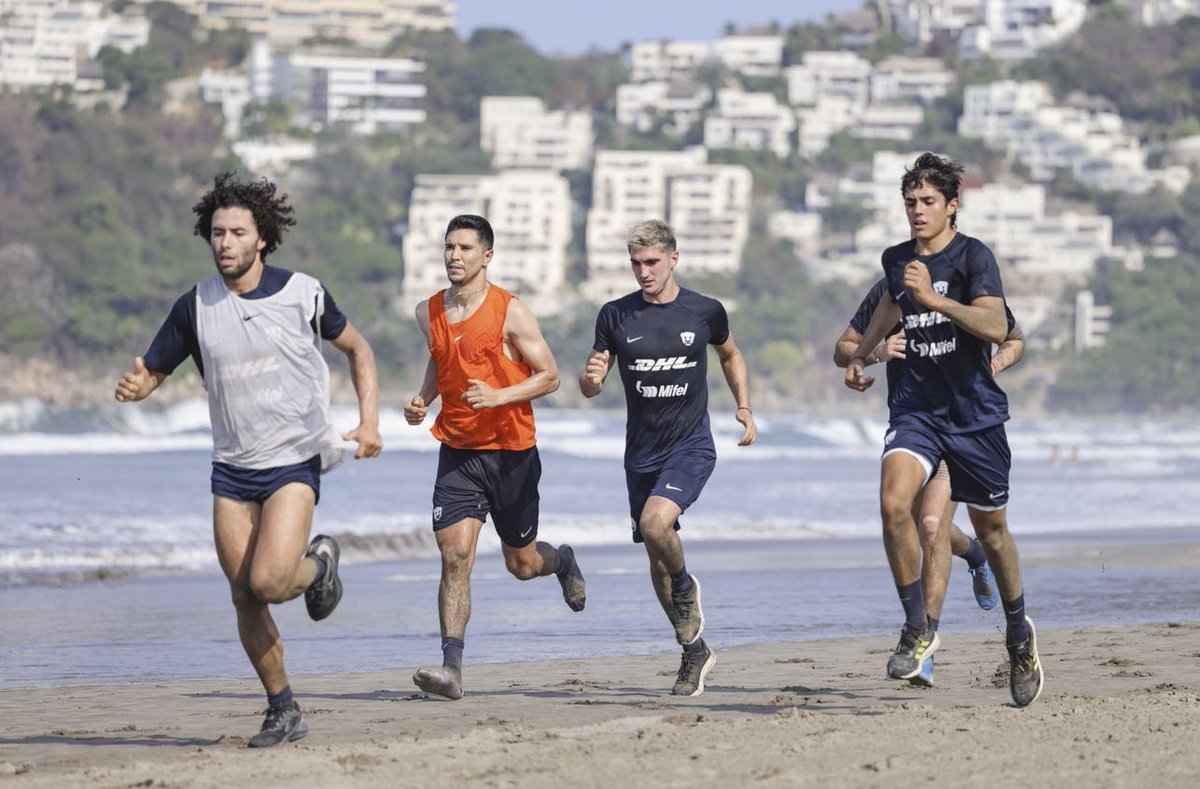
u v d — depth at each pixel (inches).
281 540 416.2
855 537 1627.7
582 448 4308.6
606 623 848.3
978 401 473.4
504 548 583.5
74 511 1754.4
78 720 508.7
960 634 759.1
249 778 379.9
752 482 2851.9
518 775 378.3
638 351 536.1
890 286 484.1
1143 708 460.1
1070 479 3085.6
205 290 426.0
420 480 2613.2
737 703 522.9
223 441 424.2
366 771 386.0
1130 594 989.2
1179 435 6855.3
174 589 1065.5
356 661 700.7
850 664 646.5
